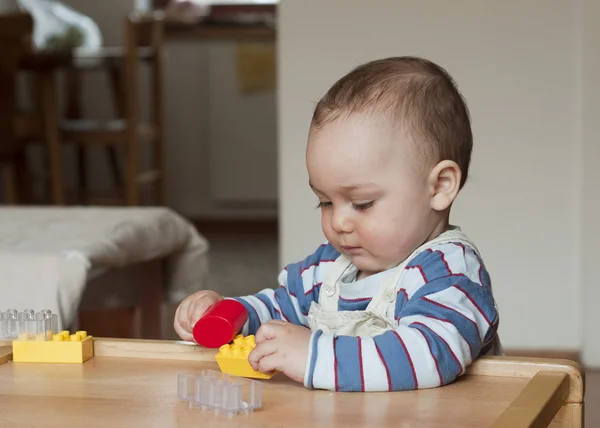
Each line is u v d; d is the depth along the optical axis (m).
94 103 5.20
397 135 1.00
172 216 2.21
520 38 2.54
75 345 1.01
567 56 2.54
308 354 0.89
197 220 5.30
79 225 1.98
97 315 1.96
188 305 1.06
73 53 4.02
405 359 0.89
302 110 2.64
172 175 5.27
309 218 2.66
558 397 0.88
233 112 5.20
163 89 5.21
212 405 0.83
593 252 2.55
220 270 4.07
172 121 5.24
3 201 4.39
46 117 4.02
